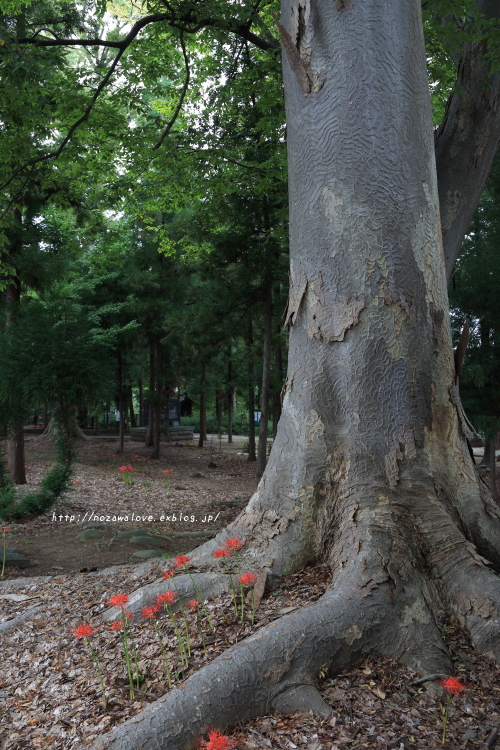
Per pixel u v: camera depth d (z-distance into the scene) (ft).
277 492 13.30
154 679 9.80
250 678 8.89
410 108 12.91
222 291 44.06
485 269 31.17
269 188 31.60
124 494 39.73
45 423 79.00
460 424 13.16
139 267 62.28
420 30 13.62
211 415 124.16
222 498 40.04
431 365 12.71
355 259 12.62
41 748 8.52
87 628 9.53
